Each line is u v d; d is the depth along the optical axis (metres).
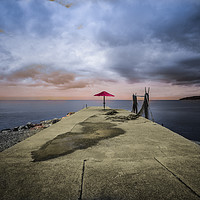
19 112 52.38
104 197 1.24
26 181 1.47
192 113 50.84
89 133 3.68
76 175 1.58
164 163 1.87
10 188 1.36
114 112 9.05
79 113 8.93
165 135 3.44
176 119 34.09
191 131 21.02
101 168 1.74
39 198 1.23
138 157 2.10
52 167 1.77
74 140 3.04
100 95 11.07
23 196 1.25
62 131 3.90
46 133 3.66
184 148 2.49
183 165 1.81
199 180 1.47
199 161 1.94
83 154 2.24
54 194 1.28
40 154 2.23
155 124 5.02
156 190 1.32
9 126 22.53
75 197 1.24
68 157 2.12
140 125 4.79
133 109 11.84
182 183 1.42
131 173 1.62
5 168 1.74
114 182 1.45
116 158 2.06
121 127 4.46
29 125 15.02
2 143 8.98
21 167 1.77
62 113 47.44
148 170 1.68
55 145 2.69
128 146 2.63
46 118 33.09
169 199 1.20
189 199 1.20
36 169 1.72
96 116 7.32
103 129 4.16
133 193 1.28
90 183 1.43
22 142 2.86
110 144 2.76
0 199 1.21
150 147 2.56
